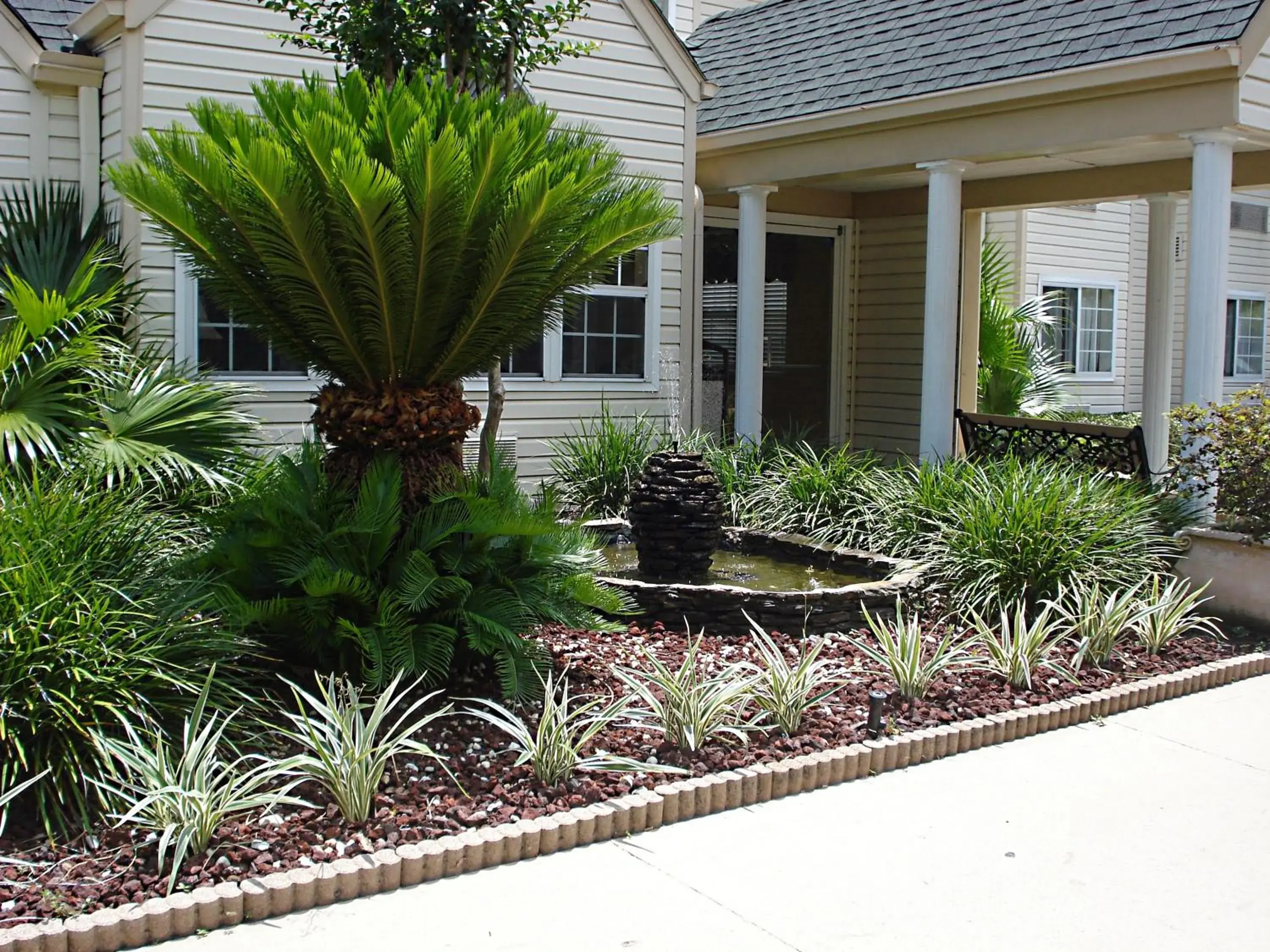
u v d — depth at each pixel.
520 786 4.62
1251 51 7.70
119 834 4.07
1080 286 17.38
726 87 11.79
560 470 10.05
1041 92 8.67
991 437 9.72
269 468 6.50
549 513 5.57
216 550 5.35
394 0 6.94
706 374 13.09
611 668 5.58
